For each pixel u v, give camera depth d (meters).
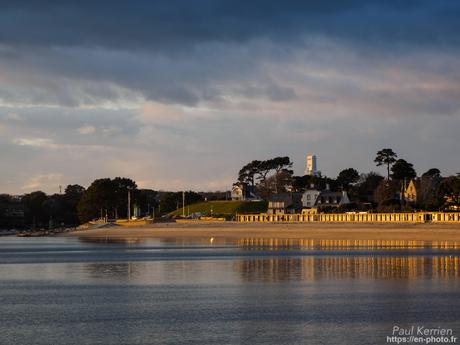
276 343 47.81
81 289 74.69
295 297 66.56
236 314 58.25
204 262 105.31
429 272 85.19
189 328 52.75
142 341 48.66
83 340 49.00
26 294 71.06
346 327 52.59
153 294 70.06
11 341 48.78
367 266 93.69
